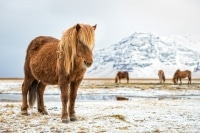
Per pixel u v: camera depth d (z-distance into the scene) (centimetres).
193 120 1166
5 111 1338
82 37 967
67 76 1028
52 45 1133
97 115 1261
